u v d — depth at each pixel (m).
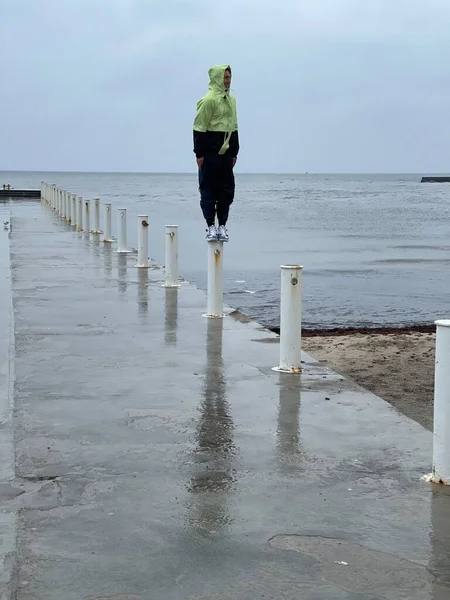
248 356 8.45
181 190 156.12
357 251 36.50
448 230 51.69
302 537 4.21
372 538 4.21
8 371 7.66
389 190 180.62
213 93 10.64
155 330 9.79
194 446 5.60
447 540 4.19
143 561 3.93
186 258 32.44
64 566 3.87
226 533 4.24
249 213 74.88
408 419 6.29
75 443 5.62
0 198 54.12
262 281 25.38
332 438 5.81
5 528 4.27
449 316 19.20
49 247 20.62
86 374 7.57
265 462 5.31
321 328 17.09
